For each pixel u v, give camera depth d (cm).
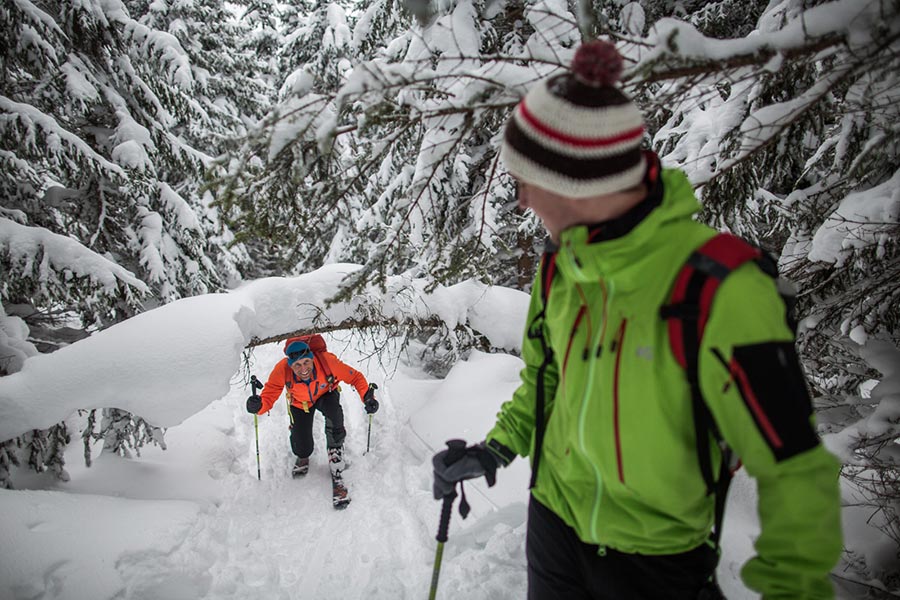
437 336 645
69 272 454
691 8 511
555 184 107
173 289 620
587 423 120
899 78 173
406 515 372
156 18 921
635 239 105
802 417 89
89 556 298
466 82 197
